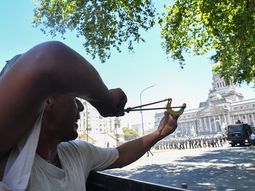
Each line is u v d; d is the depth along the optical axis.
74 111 1.02
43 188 0.91
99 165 1.38
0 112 0.62
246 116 106.12
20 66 0.64
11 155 0.78
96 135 62.84
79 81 0.67
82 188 1.11
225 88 115.75
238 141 41.81
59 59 0.64
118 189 1.40
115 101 0.86
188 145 49.09
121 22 11.23
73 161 1.15
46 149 1.00
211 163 20.27
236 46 14.25
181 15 13.05
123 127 102.62
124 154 1.46
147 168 19.25
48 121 0.97
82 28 11.12
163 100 1.37
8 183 0.75
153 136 1.49
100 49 11.19
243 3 11.78
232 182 12.23
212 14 12.31
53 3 12.20
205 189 10.99
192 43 15.10
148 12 11.12
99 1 10.74
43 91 0.64
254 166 16.92
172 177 14.62
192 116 111.44
